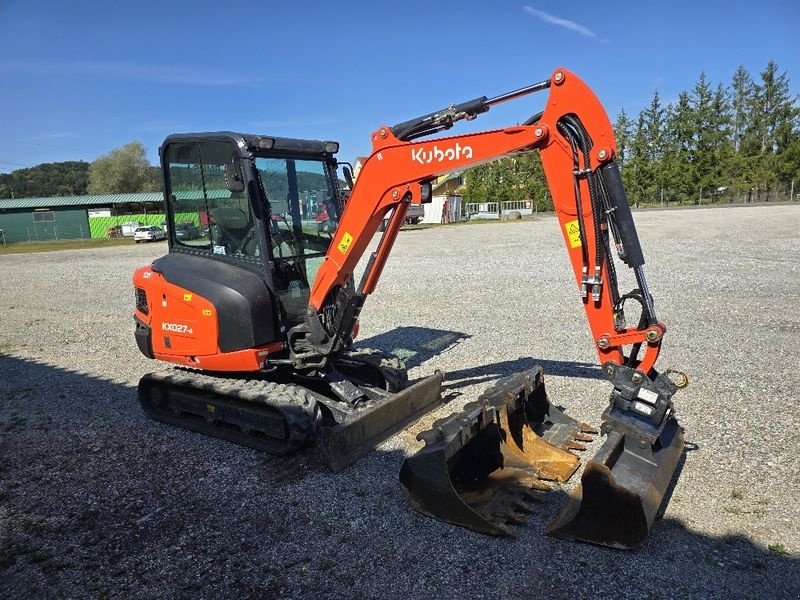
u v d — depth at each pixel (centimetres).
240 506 425
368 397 559
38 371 797
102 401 668
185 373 587
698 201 5512
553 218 4666
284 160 552
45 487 465
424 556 359
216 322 532
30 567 363
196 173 565
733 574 334
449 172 452
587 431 516
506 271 1504
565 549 361
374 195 481
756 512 395
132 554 373
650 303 386
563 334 878
